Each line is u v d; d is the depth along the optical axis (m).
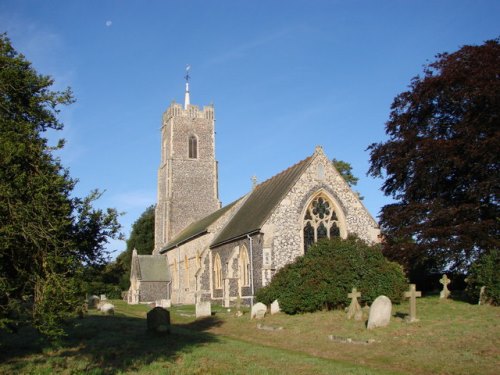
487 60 28.75
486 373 12.48
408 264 29.83
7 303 11.50
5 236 10.62
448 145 27.80
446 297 27.73
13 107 12.91
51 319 10.84
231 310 33.09
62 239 11.91
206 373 12.91
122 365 13.95
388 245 30.77
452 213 27.45
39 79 13.27
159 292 55.91
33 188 11.27
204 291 42.47
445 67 30.27
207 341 18.66
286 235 33.53
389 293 25.95
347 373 12.84
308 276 26.02
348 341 17.77
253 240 34.44
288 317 25.12
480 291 23.36
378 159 33.56
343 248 26.83
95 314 30.38
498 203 27.78
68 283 11.24
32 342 17.52
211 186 64.25
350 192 35.75
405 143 31.47
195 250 47.44
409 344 16.25
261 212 36.19
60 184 11.77
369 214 35.75
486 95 26.88
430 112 31.67
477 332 16.41
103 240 13.34
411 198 31.56
